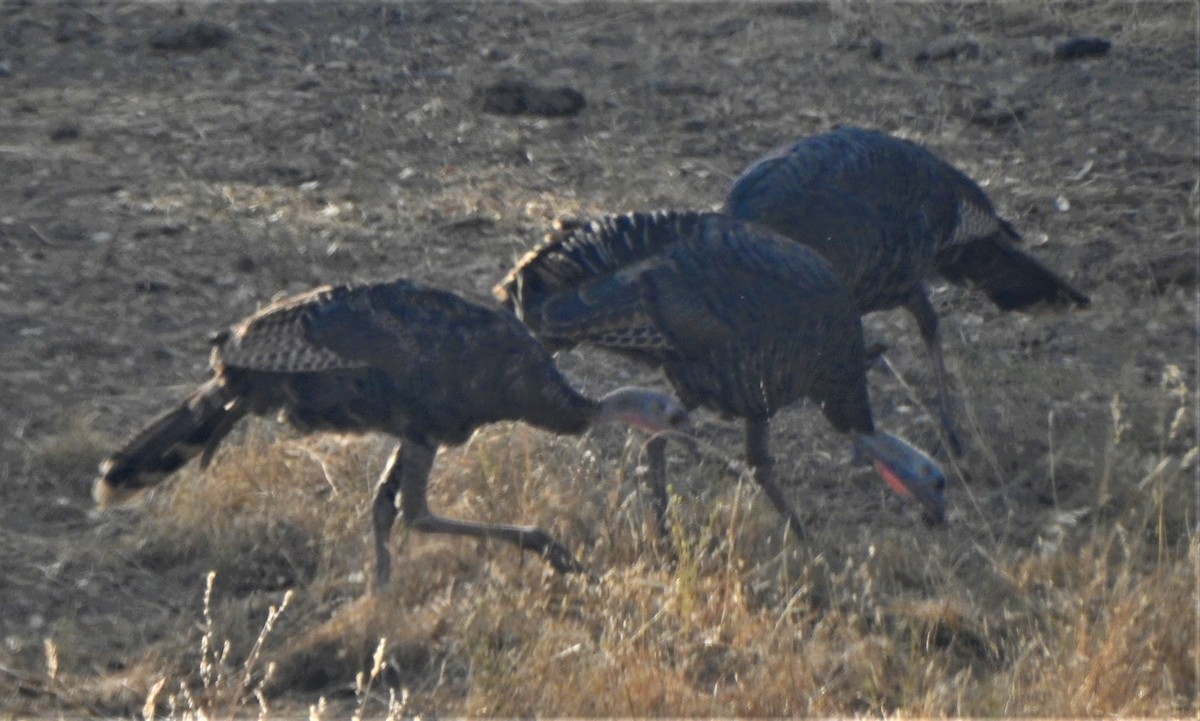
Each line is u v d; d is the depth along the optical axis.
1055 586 21.09
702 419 25.81
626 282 21.30
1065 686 18.30
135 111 36.28
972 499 23.11
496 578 20.33
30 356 26.19
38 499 22.64
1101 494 22.25
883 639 19.36
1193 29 40.84
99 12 41.94
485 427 23.56
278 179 33.19
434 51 40.34
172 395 25.34
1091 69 38.94
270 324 19.81
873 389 26.91
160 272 28.98
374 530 20.83
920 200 24.50
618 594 19.88
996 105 37.06
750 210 23.14
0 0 42.19
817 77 38.84
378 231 30.91
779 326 21.53
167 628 20.22
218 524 21.91
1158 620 19.48
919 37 41.00
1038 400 26.20
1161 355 27.58
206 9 42.31
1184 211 32.28
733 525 21.55
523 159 34.47
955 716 18.06
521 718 18.05
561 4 43.78
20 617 20.22
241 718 18.34
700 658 19.36
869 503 23.78
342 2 42.84
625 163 34.16
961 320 28.95
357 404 20.08
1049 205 32.72
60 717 18.23
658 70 39.38
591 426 21.31
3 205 31.27
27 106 36.34
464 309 20.27
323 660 19.33
